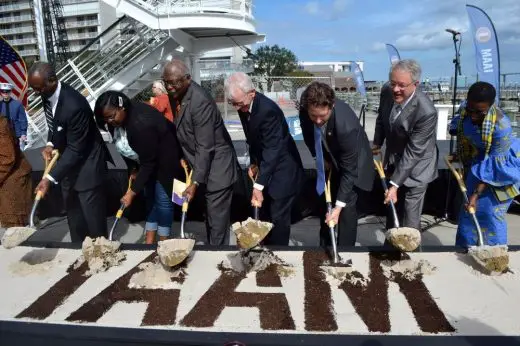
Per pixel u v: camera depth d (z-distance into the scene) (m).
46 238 4.02
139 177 2.79
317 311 1.87
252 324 1.79
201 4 10.12
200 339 1.64
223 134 2.87
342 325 1.77
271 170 2.67
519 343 1.59
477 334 1.67
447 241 3.77
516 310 1.84
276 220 2.89
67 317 1.88
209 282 2.16
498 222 2.62
